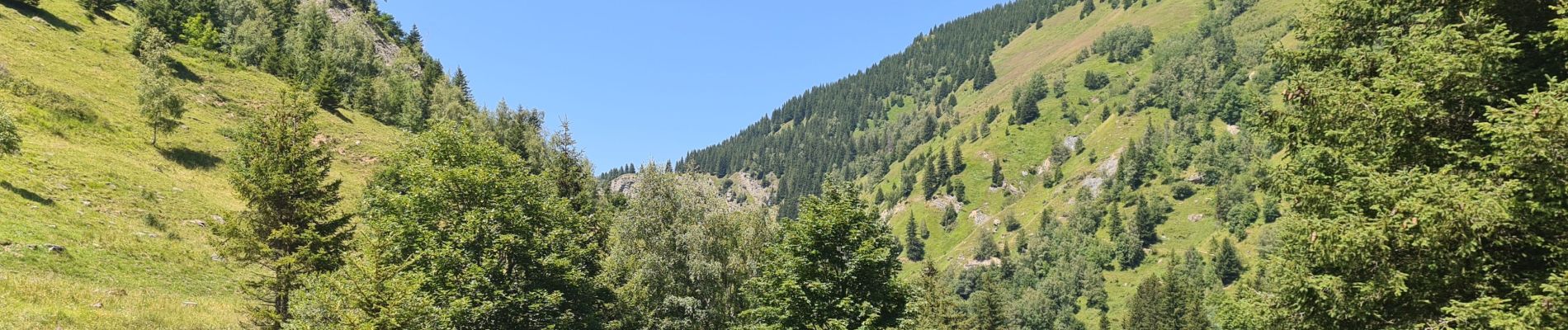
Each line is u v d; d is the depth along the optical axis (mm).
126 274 30188
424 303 20234
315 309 20094
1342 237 11305
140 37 79500
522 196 28094
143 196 41906
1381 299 12070
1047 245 170000
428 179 25953
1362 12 14711
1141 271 148375
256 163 24531
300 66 96312
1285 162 15164
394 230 25359
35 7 75625
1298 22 16250
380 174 33125
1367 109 12453
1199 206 165875
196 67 80250
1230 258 129500
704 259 35125
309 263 24234
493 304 23828
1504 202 9891
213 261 36531
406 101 99938
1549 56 11594
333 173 64750
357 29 125375
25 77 56188
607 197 56594
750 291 35125
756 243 39219
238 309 30891
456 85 134750
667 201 37156
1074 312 139875
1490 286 10945
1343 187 12695
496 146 30453
